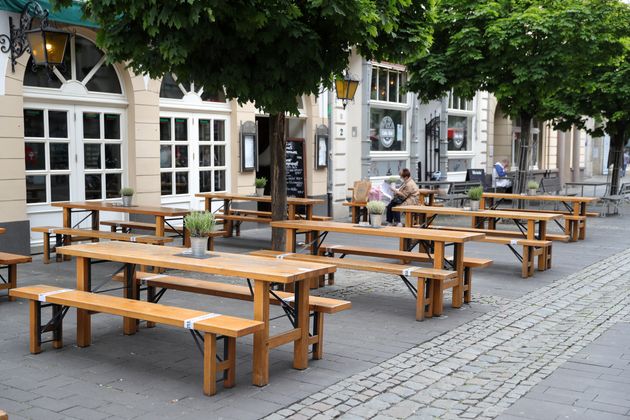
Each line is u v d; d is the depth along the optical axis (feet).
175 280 23.25
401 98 68.85
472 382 19.04
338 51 28.07
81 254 21.15
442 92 55.16
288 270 18.53
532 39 48.03
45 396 17.12
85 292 20.99
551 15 47.11
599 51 50.55
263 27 24.70
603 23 48.14
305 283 19.34
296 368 19.57
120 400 16.93
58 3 26.18
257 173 59.26
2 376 18.57
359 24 26.04
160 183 44.68
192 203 47.80
